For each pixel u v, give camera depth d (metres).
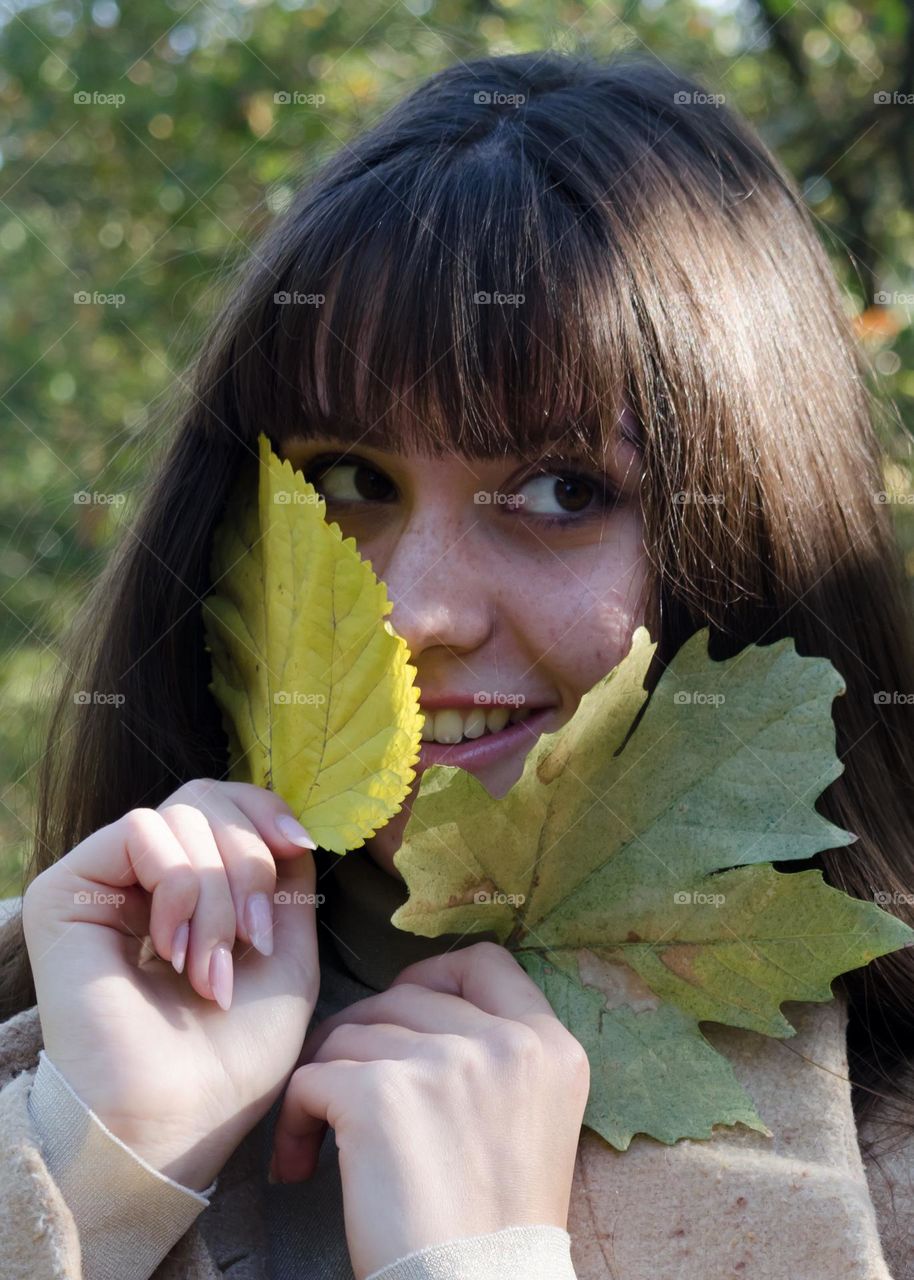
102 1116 0.49
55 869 0.51
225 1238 0.52
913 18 1.42
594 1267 0.50
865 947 0.50
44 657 0.76
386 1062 0.49
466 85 0.59
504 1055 0.49
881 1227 0.53
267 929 0.51
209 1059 0.50
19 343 1.71
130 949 0.51
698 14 1.63
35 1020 0.54
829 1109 0.52
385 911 0.57
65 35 1.73
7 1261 0.48
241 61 1.66
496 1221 0.47
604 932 0.52
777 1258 0.49
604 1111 0.51
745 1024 0.51
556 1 1.53
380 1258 0.47
